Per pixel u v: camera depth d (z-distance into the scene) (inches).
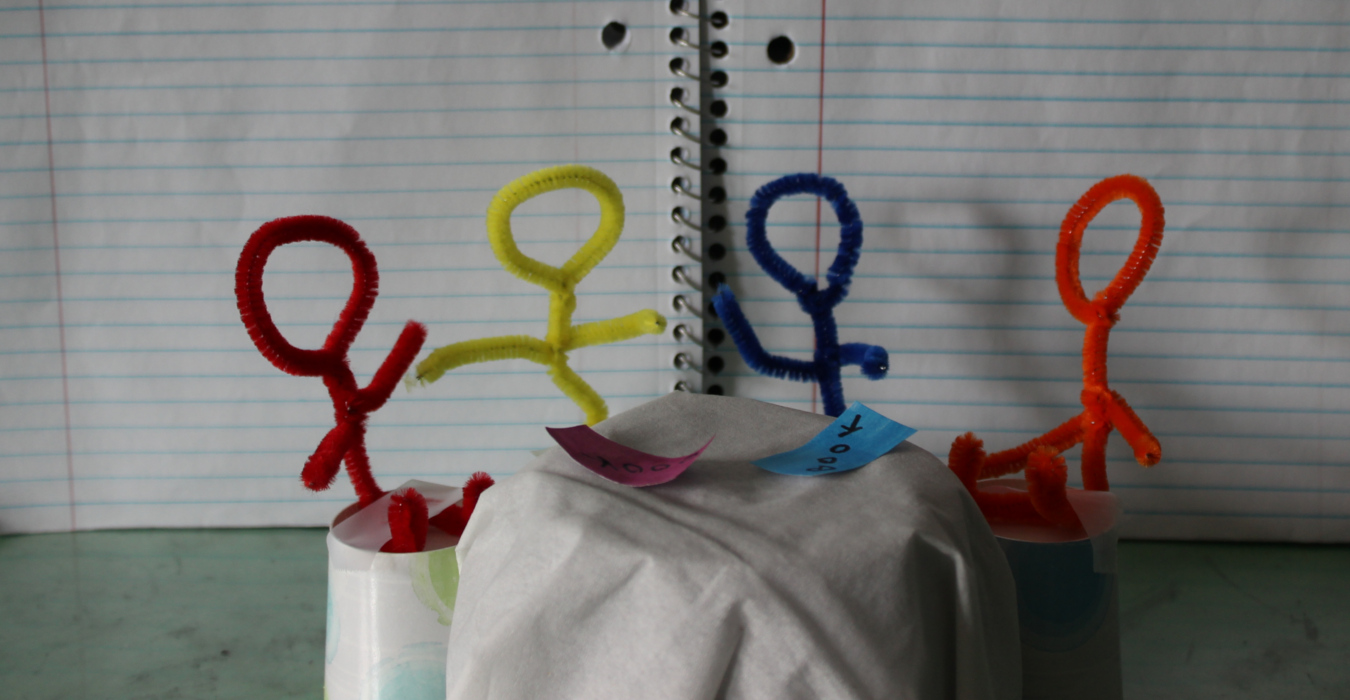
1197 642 17.7
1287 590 19.9
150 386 22.1
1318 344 21.7
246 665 16.9
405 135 21.3
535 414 22.4
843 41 20.9
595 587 10.3
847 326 21.9
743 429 14.2
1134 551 21.9
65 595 19.4
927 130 21.1
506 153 21.3
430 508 15.5
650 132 21.1
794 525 10.9
